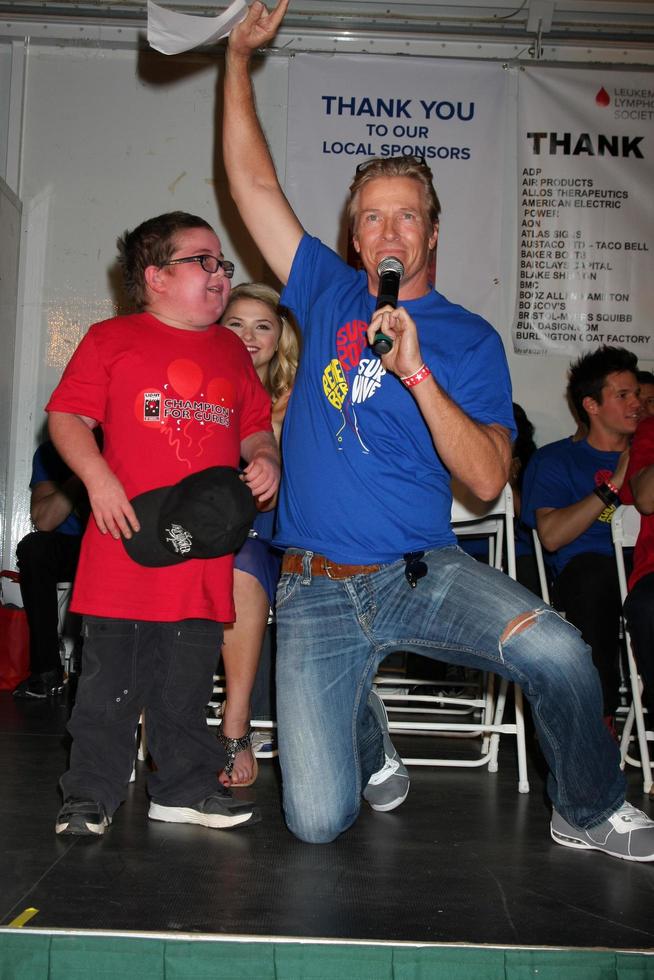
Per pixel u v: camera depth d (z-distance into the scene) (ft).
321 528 6.86
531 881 6.14
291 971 4.76
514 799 8.68
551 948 4.84
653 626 8.63
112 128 16.84
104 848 6.57
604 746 6.59
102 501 6.84
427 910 5.50
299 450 7.03
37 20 16.53
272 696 10.23
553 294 16.37
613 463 12.18
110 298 16.88
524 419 15.21
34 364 16.90
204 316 7.50
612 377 12.12
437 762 9.96
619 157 16.38
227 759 7.62
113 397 7.21
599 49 16.61
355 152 16.39
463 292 16.46
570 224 16.39
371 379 6.68
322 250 7.55
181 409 7.22
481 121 16.46
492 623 6.40
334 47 16.58
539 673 6.37
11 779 8.64
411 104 16.42
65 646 15.19
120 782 7.19
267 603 8.64
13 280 16.57
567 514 11.33
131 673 7.20
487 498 6.35
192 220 7.64
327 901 5.60
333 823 6.81
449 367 6.59
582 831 6.90
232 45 7.50
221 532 6.94
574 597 10.92
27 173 16.83
